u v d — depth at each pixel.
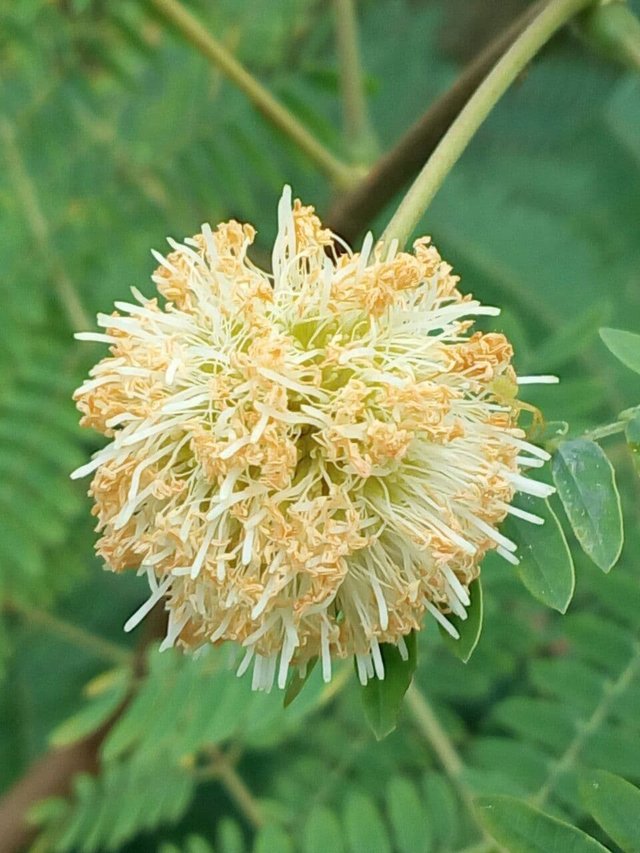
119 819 0.07
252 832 0.09
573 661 0.07
